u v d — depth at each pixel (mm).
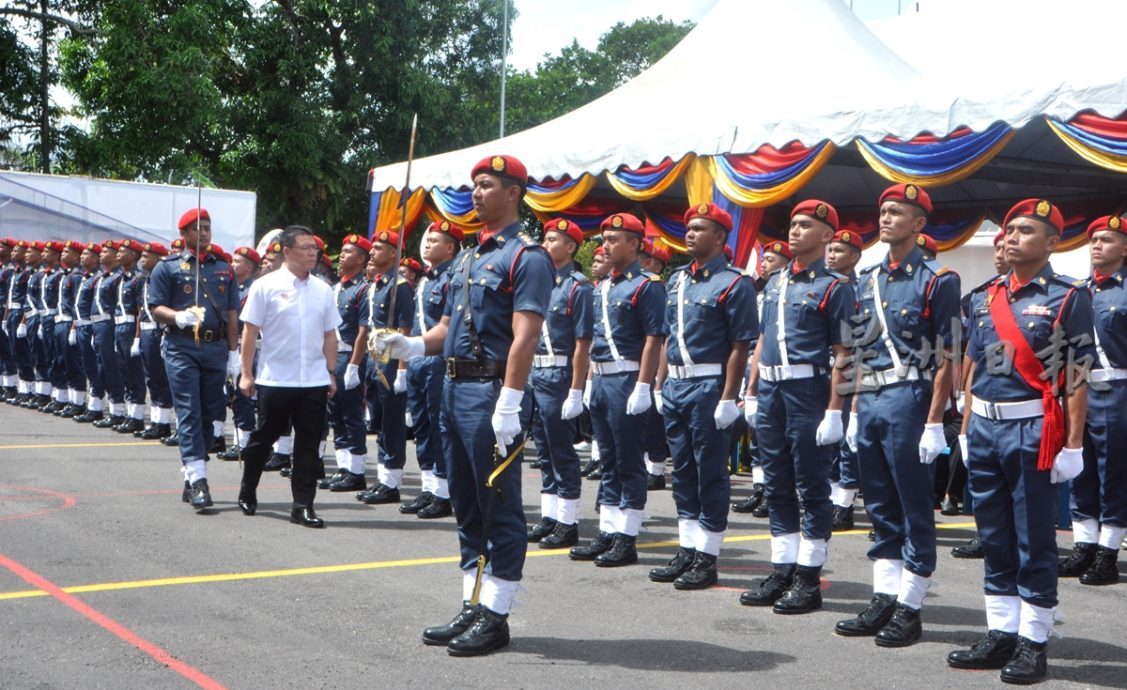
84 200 18578
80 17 28500
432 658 4555
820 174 14258
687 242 6074
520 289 4609
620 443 6562
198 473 7789
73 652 4500
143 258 11414
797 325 5543
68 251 13438
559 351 7090
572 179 11414
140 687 4102
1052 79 7781
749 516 8578
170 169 25344
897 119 8727
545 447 7246
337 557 6418
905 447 5012
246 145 26203
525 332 4543
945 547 7465
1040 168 11438
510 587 4723
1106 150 7516
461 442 4809
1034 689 4379
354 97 27422
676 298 6070
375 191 14336
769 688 4277
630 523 6578
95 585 5590
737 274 5914
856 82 11117
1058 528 8312
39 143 29953
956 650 4785
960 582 6332
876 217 14828
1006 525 4660
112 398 12383
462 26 29891
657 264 9391
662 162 10477
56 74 29672
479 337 4734
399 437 8406
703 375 5961
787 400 5562
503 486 4660
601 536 6758
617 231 6727
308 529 7234
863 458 5207
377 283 8617
